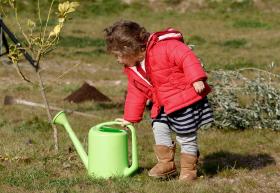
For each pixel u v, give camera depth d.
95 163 8.83
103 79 23.03
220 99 13.05
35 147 10.95
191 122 8.29
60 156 10.27
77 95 17.83
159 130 8.66
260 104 13.12
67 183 8.43
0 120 14.23
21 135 12.31
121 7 44.16
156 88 8.37
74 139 9.39
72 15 41.41
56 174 9.19
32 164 9.79
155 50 8.20
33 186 8.39
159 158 8.72
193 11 44.16
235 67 24.42
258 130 12.90
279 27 38.56
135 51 8.22
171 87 8.23
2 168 9.45
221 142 11.52
